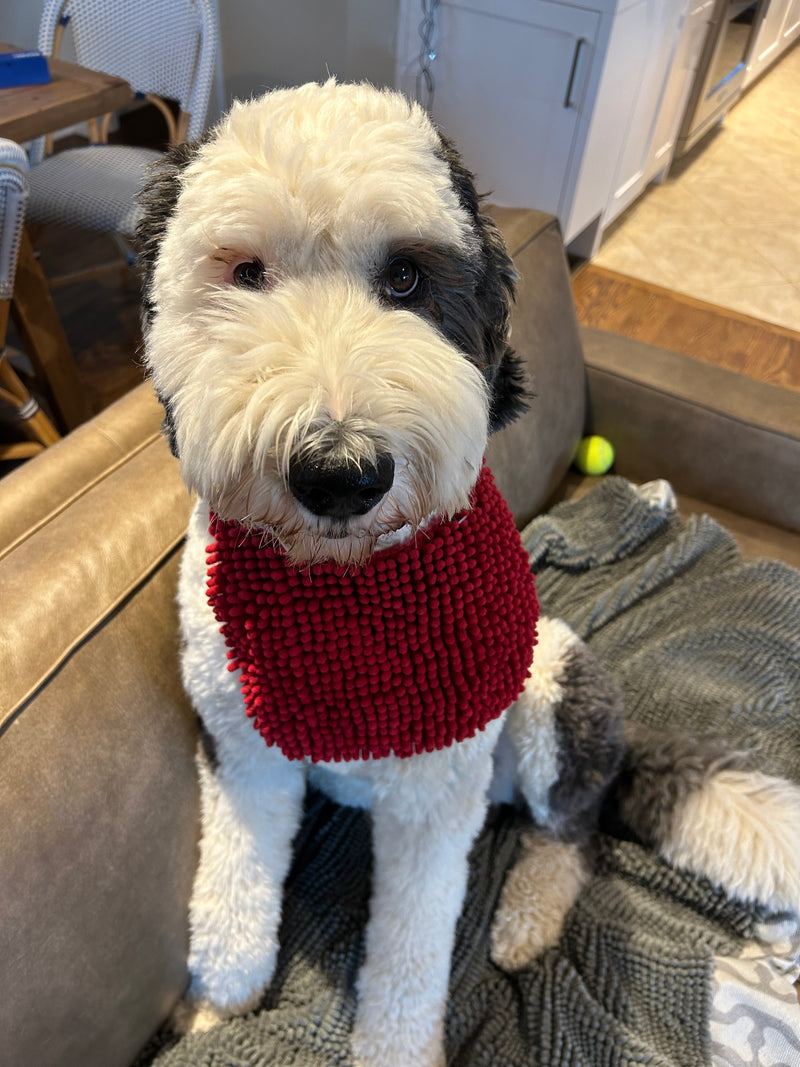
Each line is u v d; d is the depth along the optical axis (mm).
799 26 5027
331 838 1062
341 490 564
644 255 3199
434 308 708
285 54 3062
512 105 2652
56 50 2314
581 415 1472
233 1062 831
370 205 619
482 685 764
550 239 1357
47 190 2117
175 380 677
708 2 3035
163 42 2219
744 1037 915
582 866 1055
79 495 857
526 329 1253
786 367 2639
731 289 3027
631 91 2729
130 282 2748
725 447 1424
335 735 748
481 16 2537
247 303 644
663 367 1479
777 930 1003
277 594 708
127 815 750
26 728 679
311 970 927
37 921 669
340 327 622
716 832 1000
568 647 1028
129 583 791
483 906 1022
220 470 608
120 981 771
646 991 941
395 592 717
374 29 2826
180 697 826
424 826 866
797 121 4375
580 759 979
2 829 647
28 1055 682
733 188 3711
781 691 1239
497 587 775
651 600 1368
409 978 843
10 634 705
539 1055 873
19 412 1868
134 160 2299
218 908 846
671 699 1234
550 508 1508
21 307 1853
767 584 1321
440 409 616
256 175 612
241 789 854
